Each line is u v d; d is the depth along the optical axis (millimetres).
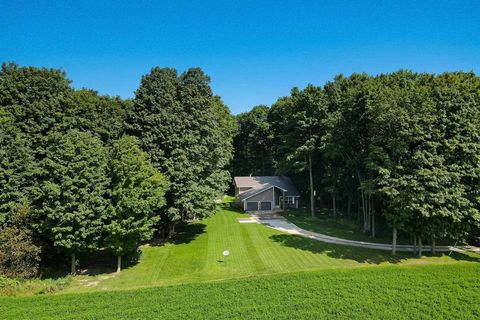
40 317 18359
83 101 33062
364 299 20516
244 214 50031
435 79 31266
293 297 20750
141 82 34781
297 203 55781
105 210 25312
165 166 32656
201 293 21344
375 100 32281
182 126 33562
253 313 18750
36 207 24578
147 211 26656
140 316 18453
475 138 28344
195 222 44125
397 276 24172
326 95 46844
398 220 29797
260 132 74625
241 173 79062
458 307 19703
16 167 25750
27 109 28453
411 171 28344
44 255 27219
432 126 28031
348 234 37844
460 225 28719
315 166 52344
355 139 38281
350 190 45344
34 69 30031
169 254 31000
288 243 33875
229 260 28922
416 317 18547
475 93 29500
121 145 26969
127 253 29391
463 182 29000
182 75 37844
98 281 24672
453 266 26312
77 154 24938
